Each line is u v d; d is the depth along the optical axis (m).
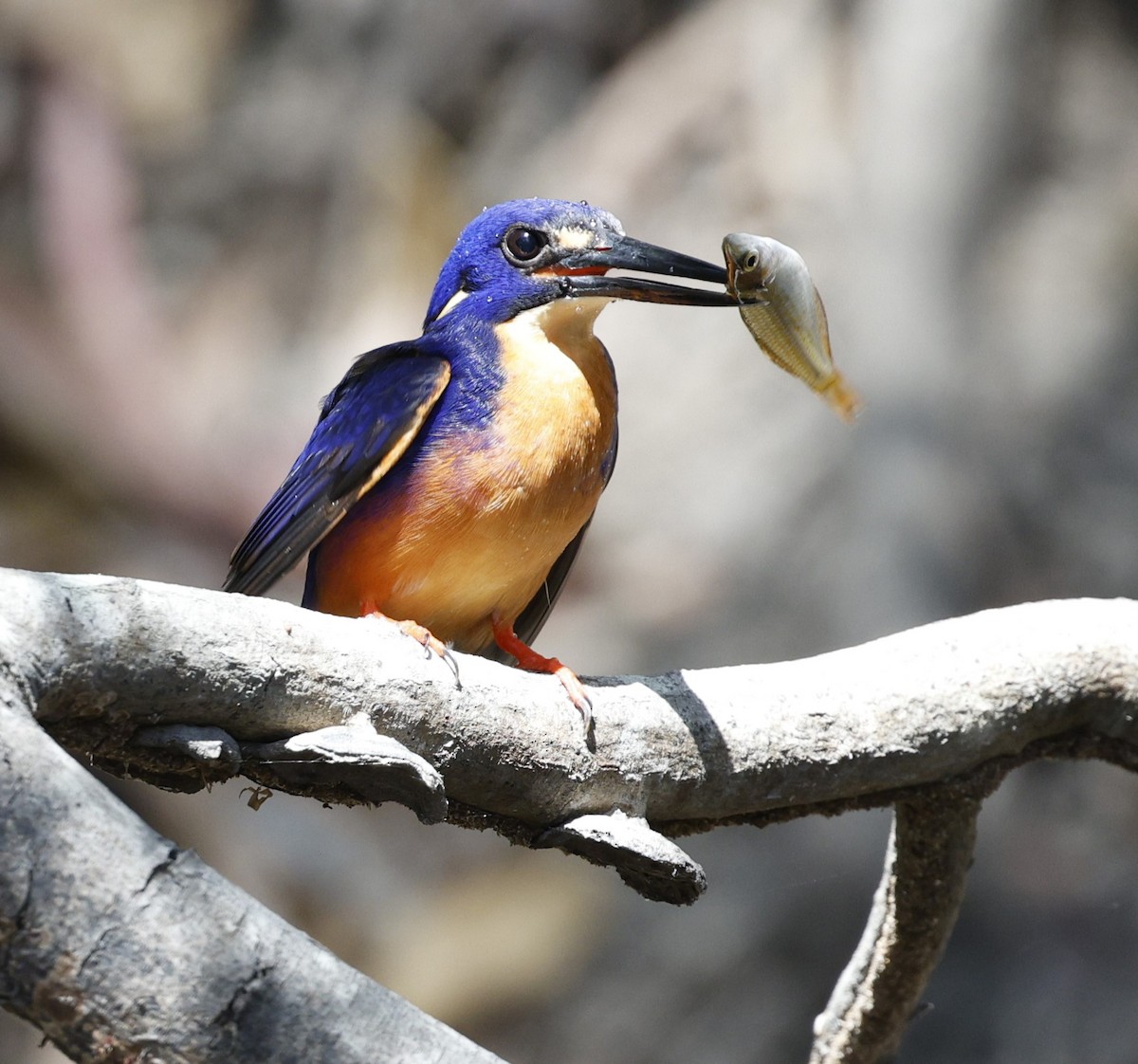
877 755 4.89
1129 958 11.84
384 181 16.77
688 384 16.14
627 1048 11.46
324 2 18.02
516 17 18.12
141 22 16.86
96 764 4.11
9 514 12.59
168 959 3.26
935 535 14.56
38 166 14.81
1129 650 5.08
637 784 4.61
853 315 15.98
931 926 5.46
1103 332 16.28
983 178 16.52
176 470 13.04
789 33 17.50
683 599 14.88
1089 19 18.44
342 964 3.35
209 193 16.83
